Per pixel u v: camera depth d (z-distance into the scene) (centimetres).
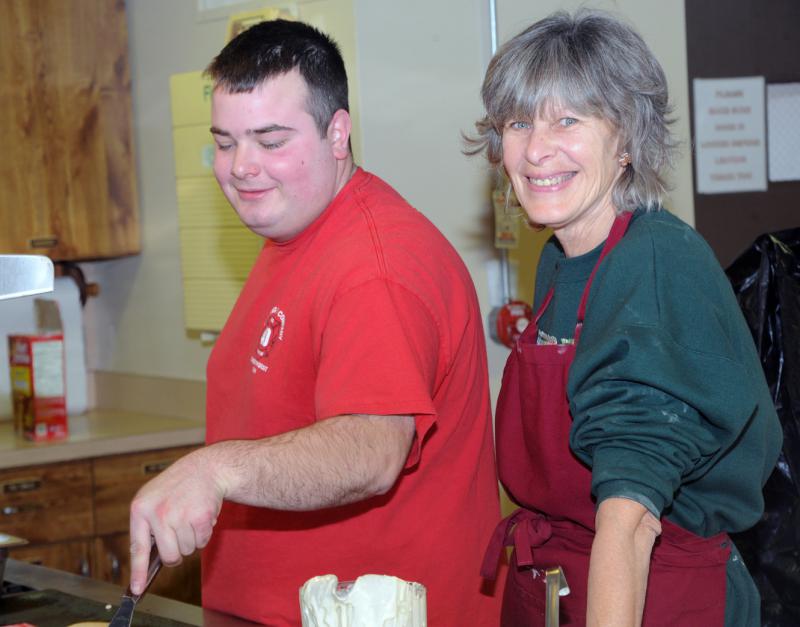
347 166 181
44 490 317
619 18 158
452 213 295
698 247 137
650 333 128
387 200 177
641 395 127
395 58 285
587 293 143
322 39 177
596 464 127
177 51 343
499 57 148
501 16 297
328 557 172
